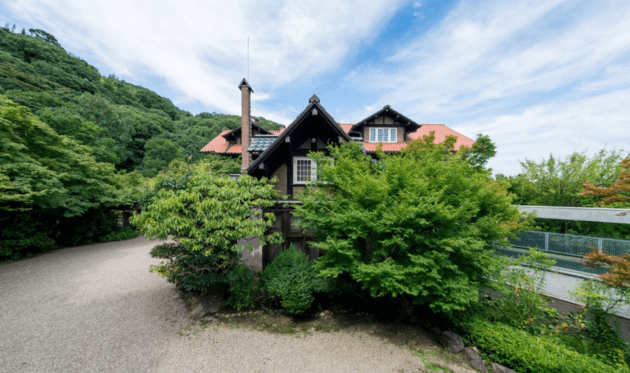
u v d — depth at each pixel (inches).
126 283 378.3
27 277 395.9
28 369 195.5
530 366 192.9
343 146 324.2
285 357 225.1
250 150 488.4
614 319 245.3
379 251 237.6
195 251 296.5
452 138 490.0
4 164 406.3
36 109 1154.0
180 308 305.4
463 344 239.0
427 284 214.2
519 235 442.0
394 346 243.8
